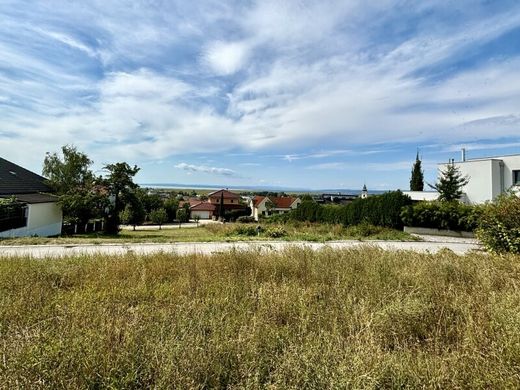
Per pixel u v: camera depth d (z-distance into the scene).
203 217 77.25
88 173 31.19
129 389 2.22
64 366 2.30
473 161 28.42
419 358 2.60
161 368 2.32
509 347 2.56
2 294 4.23
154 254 7.62
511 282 4.71
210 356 2.51
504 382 2.21
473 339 2.85
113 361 2.42
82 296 4.25
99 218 27.59
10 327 3.08
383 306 3.75
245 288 4.77
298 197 76.25
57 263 6.47
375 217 23.98
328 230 22.61
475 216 9.59
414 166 42.91
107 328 2.96
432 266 5.93
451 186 27.84
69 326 3.09
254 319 3.27
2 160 27.69
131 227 44.91
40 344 2.56
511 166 27.03
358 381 2.09
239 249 8.32
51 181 31.14
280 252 8.02
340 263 6.43
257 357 2.58
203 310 3.66
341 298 4.26
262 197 72.25
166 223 56.72
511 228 7.78
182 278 5.32
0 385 2.14
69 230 27.45
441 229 20.98
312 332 3.11
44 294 4.37
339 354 2.58
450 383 2.26
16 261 6.70
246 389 2.17
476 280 5.07
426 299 4.09
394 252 8.08
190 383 2.21
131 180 27.66
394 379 2.25
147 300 4.39
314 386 2.18
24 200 21.31
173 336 2.79
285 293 4.30
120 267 5.99
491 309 3.46
